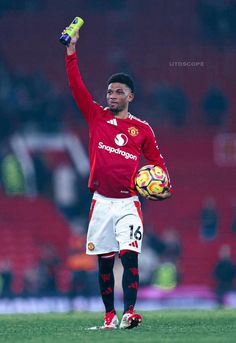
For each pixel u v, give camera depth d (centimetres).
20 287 8450
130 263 2841
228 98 11531
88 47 11812
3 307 6222
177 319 3262
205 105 11200
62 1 12081
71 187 9344
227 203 10244
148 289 7388
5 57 11688
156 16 12094
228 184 10481
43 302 6291
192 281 8950
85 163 9975
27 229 9069
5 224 9069
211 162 10694
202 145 10800
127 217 2875
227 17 12050
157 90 11162
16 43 11806
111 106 2894
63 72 11638
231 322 3097
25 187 9375
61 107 10650
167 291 7156
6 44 11788
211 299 6638
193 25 12081
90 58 11744
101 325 3036
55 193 9375
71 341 2311
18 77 10681
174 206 9925
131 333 2591
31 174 9481
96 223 2905
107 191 2888
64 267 7956
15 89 10494
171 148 10731
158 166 2962
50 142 10075
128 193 2895
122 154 2881
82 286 7219
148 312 3872
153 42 11944
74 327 2934
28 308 6256
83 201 9262
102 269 2919
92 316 3638
